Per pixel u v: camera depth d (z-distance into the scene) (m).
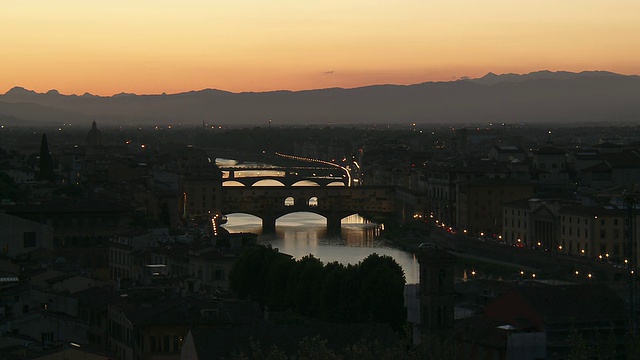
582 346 164.75
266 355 165.25
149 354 196.62
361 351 156.88
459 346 190.00
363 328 184.38
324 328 183.38
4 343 190.50
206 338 172.38
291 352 171.12
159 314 199.50
